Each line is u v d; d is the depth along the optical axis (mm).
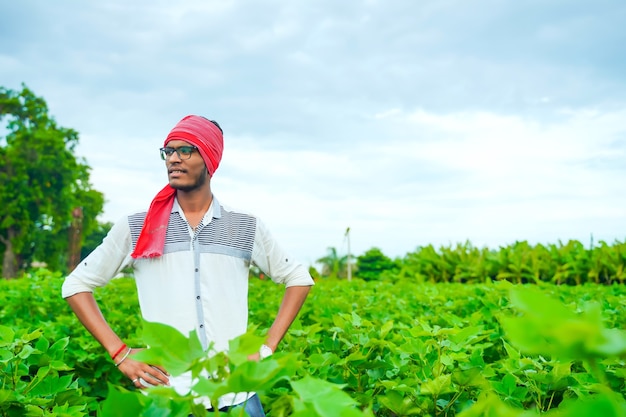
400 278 12070
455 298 5680
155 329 1255
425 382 2484
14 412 2469
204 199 2803
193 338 1279
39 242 43344
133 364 2602
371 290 6914
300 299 2982
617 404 843
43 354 3082
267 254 2963
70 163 43500
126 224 2795
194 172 2723
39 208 41812
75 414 2527
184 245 2734
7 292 6133
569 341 801
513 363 2727
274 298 5910
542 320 812
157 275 2734
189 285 2699
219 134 2838
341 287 7234
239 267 2824
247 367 1207
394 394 2512
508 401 2504
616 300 4805
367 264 21906
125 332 4926
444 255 13945
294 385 1146
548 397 2707
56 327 4613
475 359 2918
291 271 2994
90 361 4371
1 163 41719
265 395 2686
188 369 1243
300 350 3408
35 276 6691
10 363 2789
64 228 44844
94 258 2824
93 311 2768
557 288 6379
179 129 2725
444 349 2885
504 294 4941
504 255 12430
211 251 2746
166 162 2762
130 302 5520
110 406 1169
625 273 10695
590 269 11125
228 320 2723
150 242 2715
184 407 1283
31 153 41656
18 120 44250
